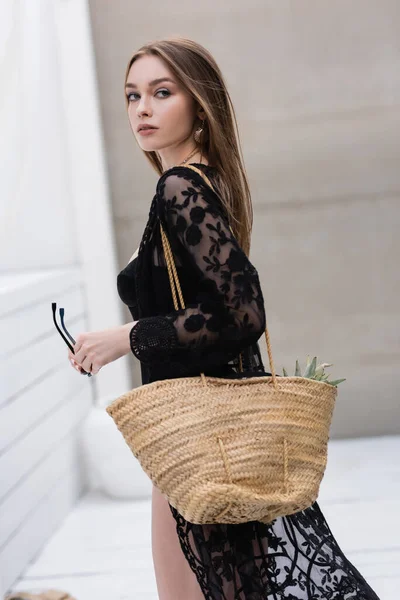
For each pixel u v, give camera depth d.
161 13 7.17
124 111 7.29
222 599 2.35
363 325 7.41
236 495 2.21
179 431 2.27
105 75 7.25
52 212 7.06
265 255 7.38
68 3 6.95
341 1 7.12
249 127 7.27
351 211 7.32
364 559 4.92
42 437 5.71
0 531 4.79
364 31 7.14
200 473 2.24
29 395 5.47
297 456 2.36
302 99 7.23
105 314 7.11
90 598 4.74
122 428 2.34
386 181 7.28
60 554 5.46
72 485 6.42
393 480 6.35
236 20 7.17
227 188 2.57
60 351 6.27
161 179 2.44
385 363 7.44
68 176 7.06
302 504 2.35
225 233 2.35
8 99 7.00
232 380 2.34
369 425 7.50
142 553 5.36
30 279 5.93
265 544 2.55
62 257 7.07
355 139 7.24
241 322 2.32
